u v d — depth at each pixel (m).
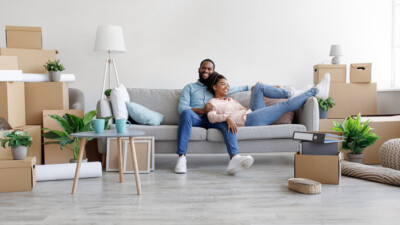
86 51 4.25
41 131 3.16
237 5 4.41
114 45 3.83
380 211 1.80
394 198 2.04
